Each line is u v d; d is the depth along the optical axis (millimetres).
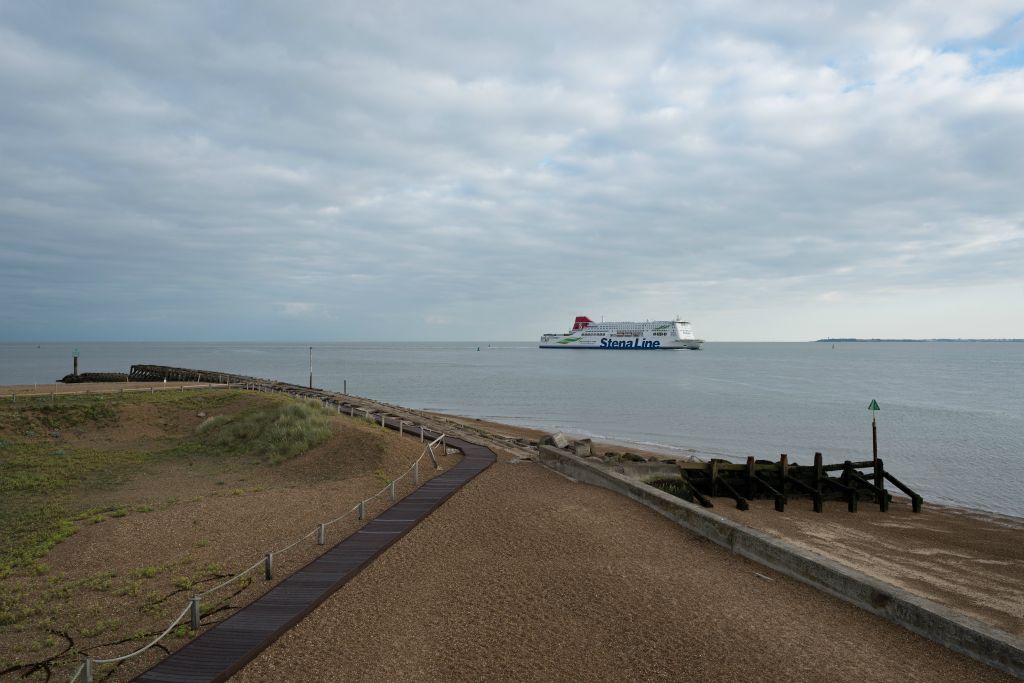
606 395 67562
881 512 23156
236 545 13078
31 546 13305
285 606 9500
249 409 33438
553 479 19969
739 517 22000
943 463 31906
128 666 7812
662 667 7965
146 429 31344
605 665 8000
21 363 128250
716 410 53781
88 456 25500
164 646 8359
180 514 15406
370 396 67750
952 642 8453
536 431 41000
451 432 31422
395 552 12492
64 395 36656
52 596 10430
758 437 39750
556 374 104688
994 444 37094
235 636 8484
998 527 20938
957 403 59344
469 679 7602
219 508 15984
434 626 9117
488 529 14109
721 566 11945
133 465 24453
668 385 80688
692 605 9984
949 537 19594
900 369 125812
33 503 18109
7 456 24594
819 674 7812
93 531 14086
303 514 15398
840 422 46312
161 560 12219
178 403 35750
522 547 12836
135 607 9883
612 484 18375
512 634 8875
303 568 11242
